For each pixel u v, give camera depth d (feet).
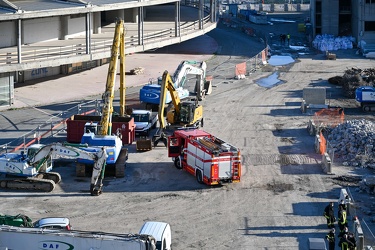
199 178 238.27
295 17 647.97
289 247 191.83
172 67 425.28
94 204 220.84
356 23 501.56
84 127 271.28
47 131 294.87
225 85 384.68
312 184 237.66
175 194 229.04
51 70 392.06
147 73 407.64
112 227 203.72
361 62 449.48
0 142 280.10
